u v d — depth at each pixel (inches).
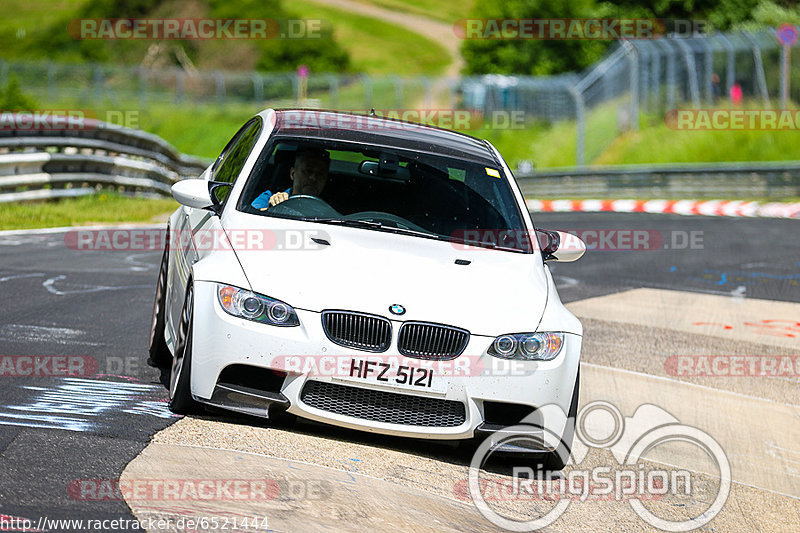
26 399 739.4
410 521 597.9
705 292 1808.6
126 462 621.9
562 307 786.2
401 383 693.9
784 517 728.3
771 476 821.2
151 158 3196.4
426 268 752.3
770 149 5482.3
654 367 1179.3
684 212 3796.8
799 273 2098.9
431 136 955.3
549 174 5054.1
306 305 699.4
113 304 1221.7
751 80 5816.9
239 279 714.2
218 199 863.1
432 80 7721.5
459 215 844.0
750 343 1375.5
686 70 6067.9
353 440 738.2
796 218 3499.0
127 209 2546.8
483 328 712.4
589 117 6806.1
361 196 837.8
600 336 1338.6
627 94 6451.8
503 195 889.5
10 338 957.8
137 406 752.3
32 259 1566.2
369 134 912.3
